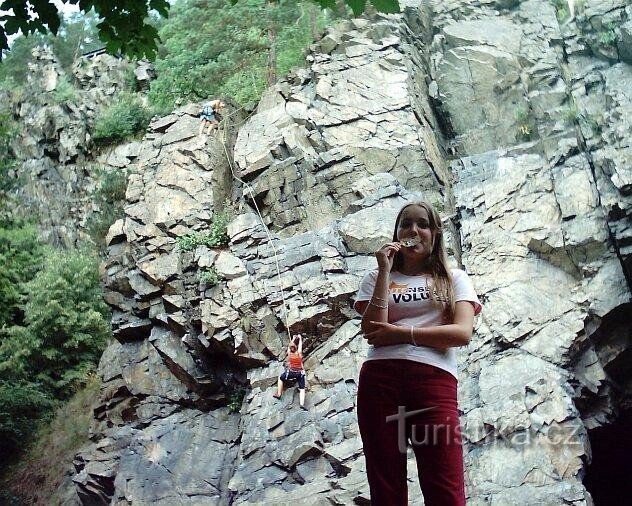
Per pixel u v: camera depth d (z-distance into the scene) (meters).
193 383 17.14
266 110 20.22
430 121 20.03
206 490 15.41
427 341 3.21
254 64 23.19
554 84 19.45
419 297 3.41
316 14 23.09
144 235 18.52
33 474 19.17
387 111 19.08
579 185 17.34
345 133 18.81
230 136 20.47
